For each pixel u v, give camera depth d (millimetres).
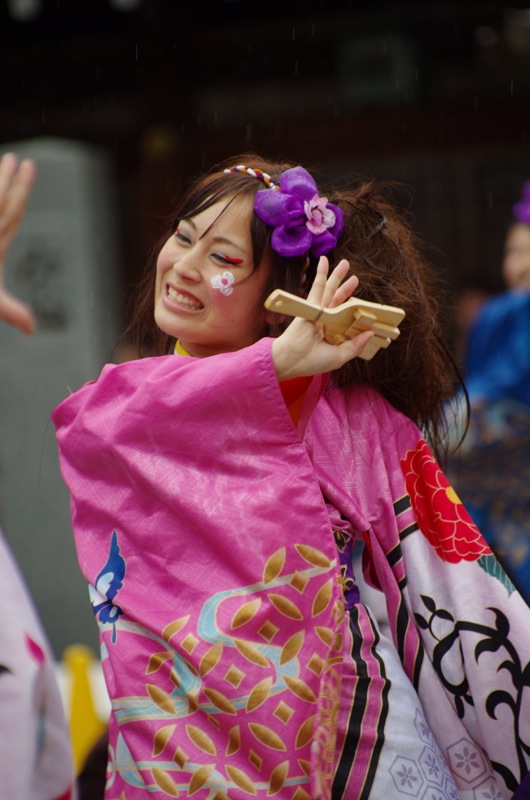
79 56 26469
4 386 17219
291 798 4879
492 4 24500
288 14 25156
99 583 5211
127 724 5035
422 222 25812
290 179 5621
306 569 4984
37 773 5176
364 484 5668
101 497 5250
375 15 25031
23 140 27234
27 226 17297
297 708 4922
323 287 5008
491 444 12180
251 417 4988
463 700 5547
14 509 17109
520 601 5547
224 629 4949
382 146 25391
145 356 6660
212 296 5559
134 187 26438
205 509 4988
